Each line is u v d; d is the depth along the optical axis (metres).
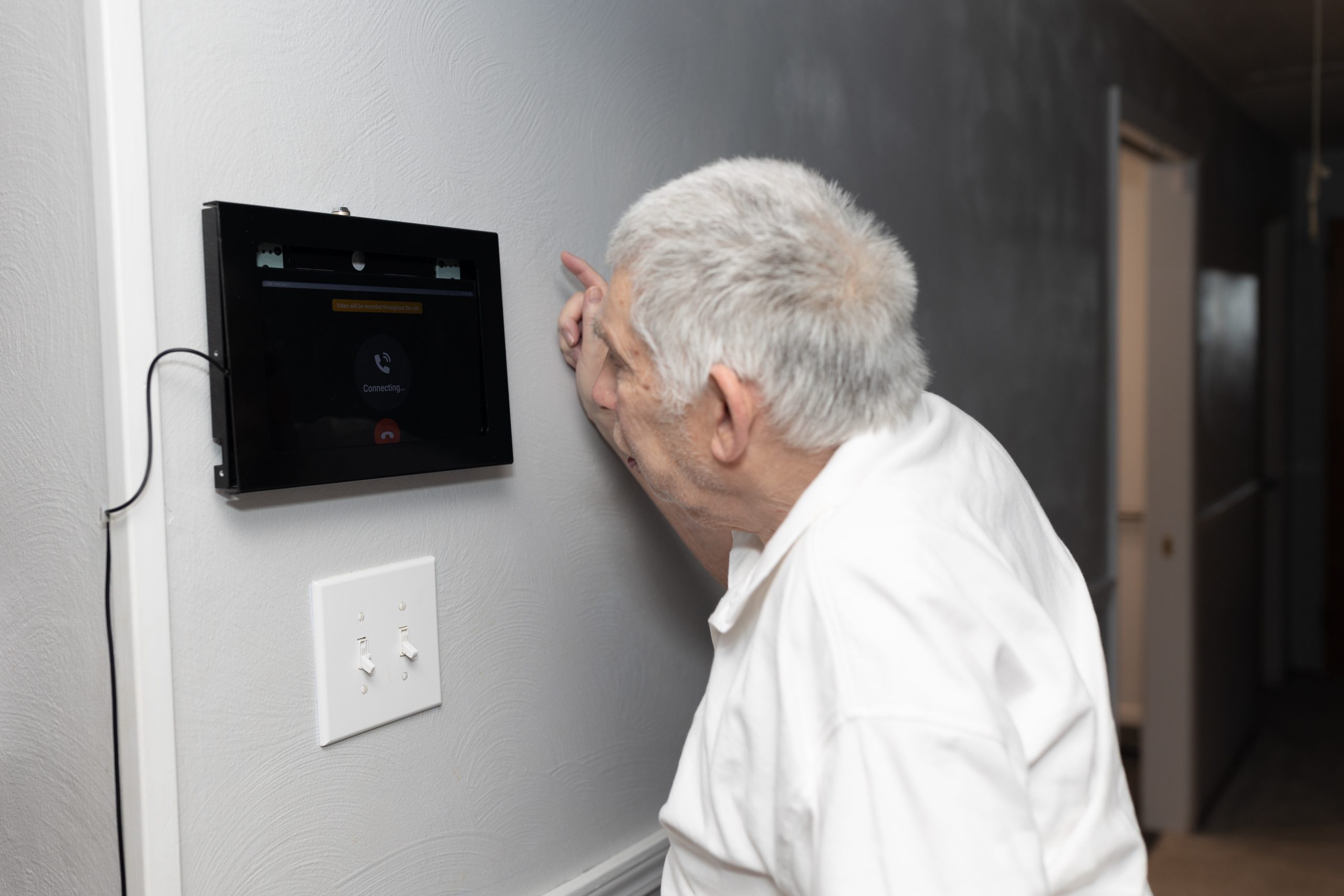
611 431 0.98
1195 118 3.20
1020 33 1.93
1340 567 4.81
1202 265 3.33
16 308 0.74
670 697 1.16
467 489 0.90
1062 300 2.17
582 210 1.00
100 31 0.63
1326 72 3.30
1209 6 2.61
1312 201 2.68
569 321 0.96
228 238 0.69
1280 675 4.78
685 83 1.12
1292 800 3.49
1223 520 3.68
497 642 0.94
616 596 1.08
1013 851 0.61
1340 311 4.73
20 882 0.81
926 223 1.61
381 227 0.78
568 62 0.98
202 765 0.71
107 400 0.66
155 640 0.67
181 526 0.69
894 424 0.76
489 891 0.94
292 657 0.77
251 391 0.70
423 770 0.87
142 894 0.68
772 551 0.73
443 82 0.86
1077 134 2.23
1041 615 0.72
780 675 0.68
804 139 1.32
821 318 0.70
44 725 0.76
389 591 0.83
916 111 1.57
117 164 0.64
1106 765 0.76
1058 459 2.17
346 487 0.80
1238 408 4.00
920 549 0.67
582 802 1.04
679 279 0.71
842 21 1.39
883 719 0.62
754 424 0.73
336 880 0.80
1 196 0.74
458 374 0.86
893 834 0.61
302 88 0.75
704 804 0.79
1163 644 3.29
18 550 0.77
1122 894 0.74
